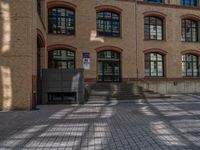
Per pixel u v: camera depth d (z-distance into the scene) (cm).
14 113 1515
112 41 3084
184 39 3456
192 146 789
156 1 3353
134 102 2252
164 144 812
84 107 1850
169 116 1407
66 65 2948
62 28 2948
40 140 871
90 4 3020
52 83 2088
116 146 791
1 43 1650
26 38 1655
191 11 3469
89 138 894
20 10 1659
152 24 3309
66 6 2938
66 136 926
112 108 1791
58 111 1614
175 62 3353
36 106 1884
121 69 3111
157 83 3225
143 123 1187
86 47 2986
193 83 3406
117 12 3125
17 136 929
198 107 1834
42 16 2419
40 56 2452
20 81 1647
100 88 2662
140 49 3191
